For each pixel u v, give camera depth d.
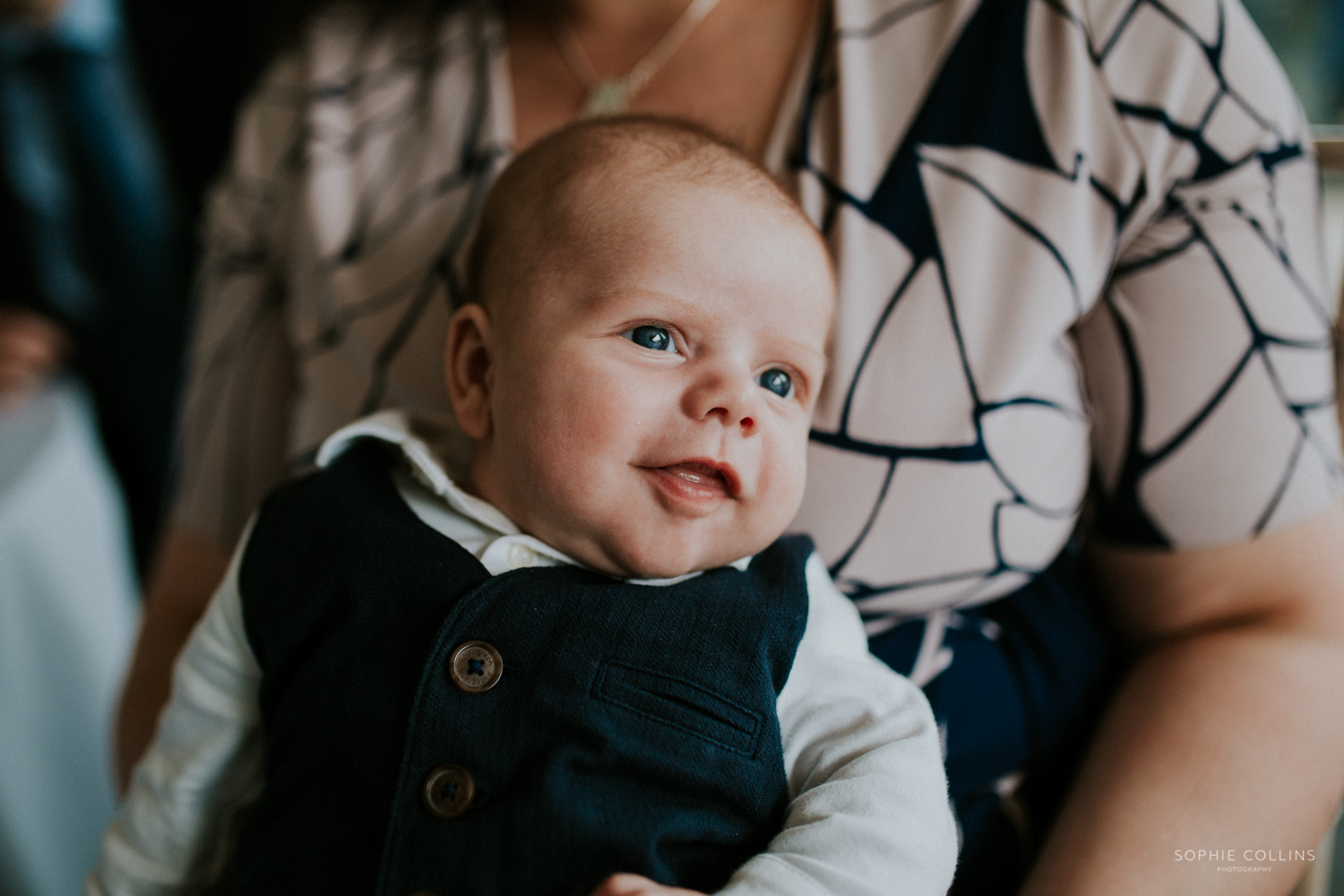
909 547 0.64
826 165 0.64
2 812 1.20
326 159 0.78
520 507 0.56
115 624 1.52
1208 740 0.58
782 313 0.56
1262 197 0.61
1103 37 0.61
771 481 0.54
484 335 0.60
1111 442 0.65
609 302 0.54
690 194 0.56
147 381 1.87
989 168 0.62
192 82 1.76
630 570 0.54
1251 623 0.64
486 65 0.78
